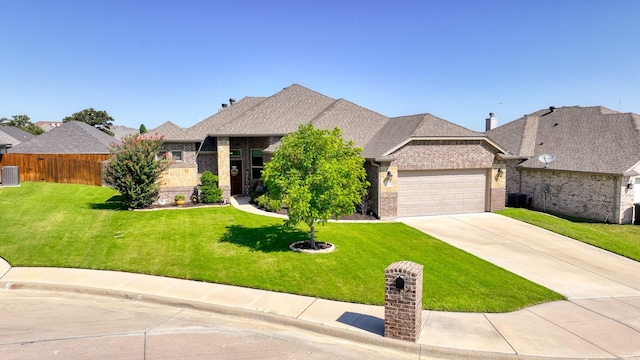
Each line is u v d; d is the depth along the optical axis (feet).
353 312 26.53
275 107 77.77
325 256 38.32
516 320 25.70
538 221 56.29
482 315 26.37
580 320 25.86
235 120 72.84
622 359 21.04
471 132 62.23
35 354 20.79
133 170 60.13
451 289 30.73
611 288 31.96
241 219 55.36
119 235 45.50
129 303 28.58
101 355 20.86
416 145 58.49
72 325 24.66
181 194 69.67
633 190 61.11
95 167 86.48
